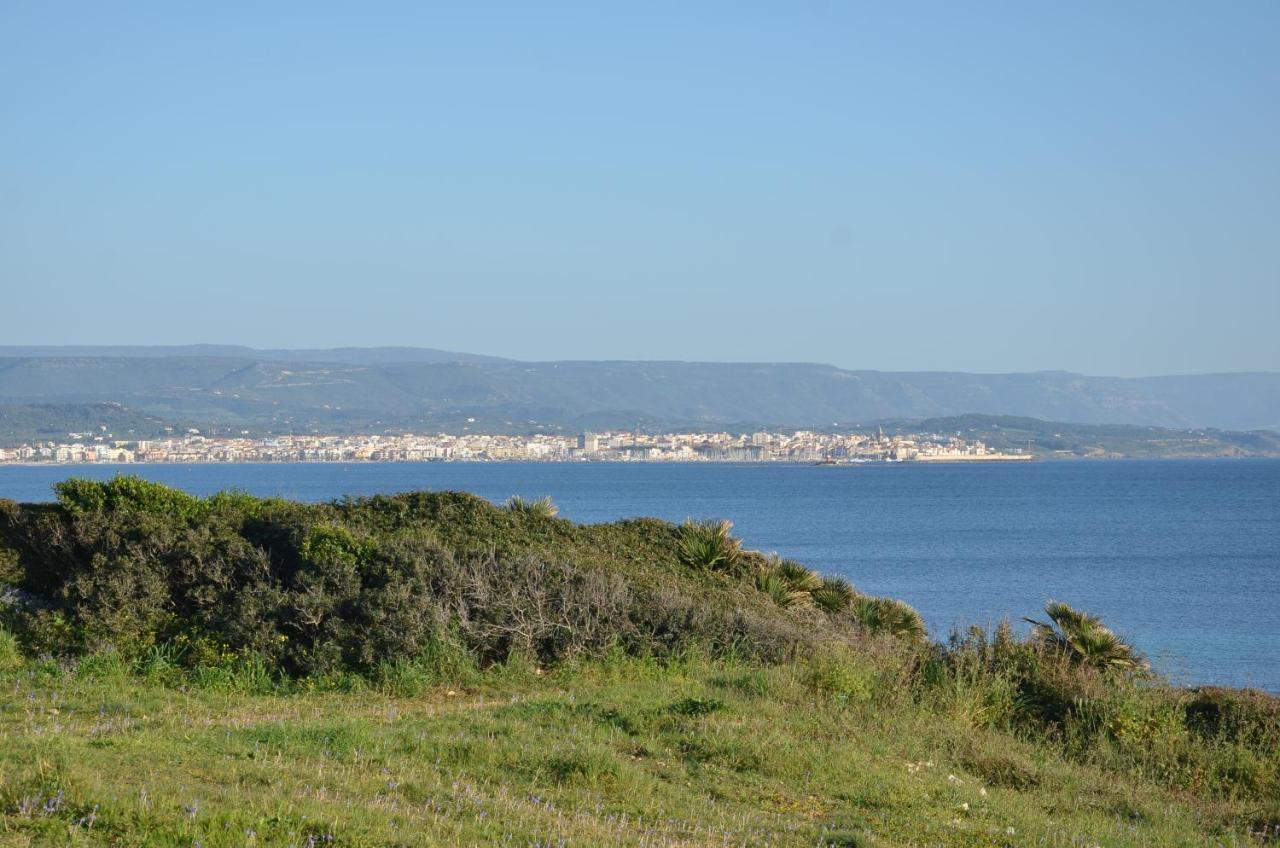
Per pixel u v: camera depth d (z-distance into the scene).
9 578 18.38
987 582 62.09
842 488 198.62
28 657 15.33
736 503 146.88
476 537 22.11
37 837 7.59
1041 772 13.59
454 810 9.42
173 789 8.95
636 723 13.02
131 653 15.41
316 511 22.16
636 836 9.46
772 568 25.94
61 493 19.88
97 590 16.34
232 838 7.81
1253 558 77.25
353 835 8.22
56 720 12.07
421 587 16.77
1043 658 18.42
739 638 18.09
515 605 16.91
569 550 22.67
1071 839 10.90
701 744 12.42
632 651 17.34
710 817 10.27
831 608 25.16
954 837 10.44
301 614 15.96
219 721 12.43
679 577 23.66
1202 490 191.38
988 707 16.19
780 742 12.62
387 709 13.88
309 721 12.45
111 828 7.86
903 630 23.92
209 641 15.66
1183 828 12.10
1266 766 14.59
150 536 17.59
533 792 10.48
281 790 9.32
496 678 15.70
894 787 11.80
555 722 13.03
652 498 155.38
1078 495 174.00
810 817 10.70
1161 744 15.11
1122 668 19.23
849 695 15.61
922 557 77.19
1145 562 74.12
